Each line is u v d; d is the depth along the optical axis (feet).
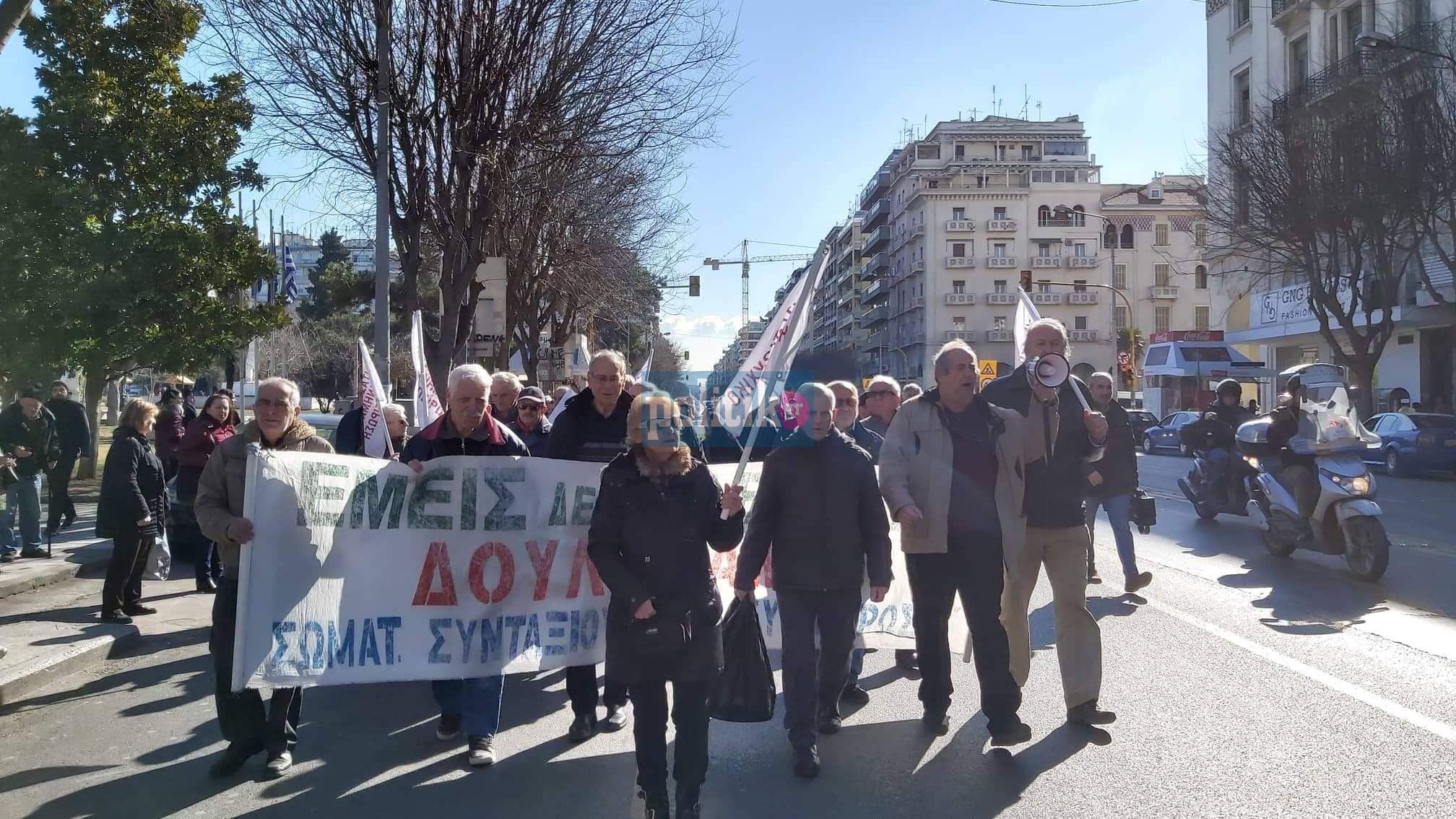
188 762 17.04
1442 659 21.66
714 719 18.97
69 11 55.31
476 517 18.30
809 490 16.38
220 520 16.11
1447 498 59.88
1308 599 28.12
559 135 52.37
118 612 27.22
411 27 50.19
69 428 41.98
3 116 52.39
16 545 36.63
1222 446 41.01
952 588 17.01
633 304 114.52
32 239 52.39
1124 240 286.46
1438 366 108.68
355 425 25.49
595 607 18.78
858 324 383.24
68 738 18.34
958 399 16.79
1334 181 83.71
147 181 57.31
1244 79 137.18
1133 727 17.47
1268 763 15.65
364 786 15.78
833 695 17.51
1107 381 28.58
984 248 286.66
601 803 14.96
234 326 61.00
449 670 17.56
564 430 19.79
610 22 50.85
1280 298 125.18
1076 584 17.72
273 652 16.35
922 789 15.08
